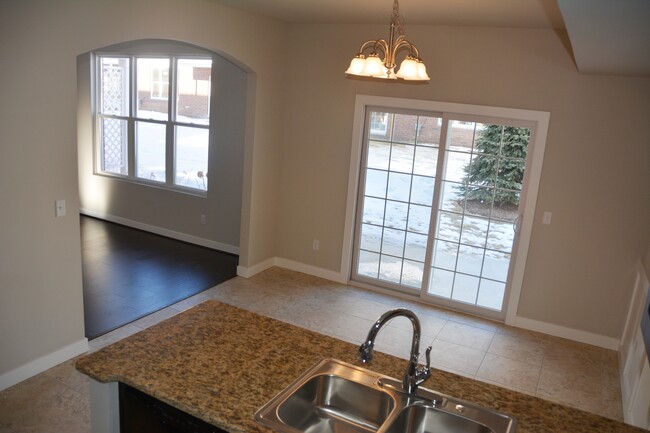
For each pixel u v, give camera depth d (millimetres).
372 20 4707
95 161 7387
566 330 4676
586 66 3734
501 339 4586
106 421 2066
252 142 5262
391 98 5012
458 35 4629
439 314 5027
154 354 2117
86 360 2039
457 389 2018
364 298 5277
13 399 3213
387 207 5340
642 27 2199
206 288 5242
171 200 6730
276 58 5324
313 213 5680
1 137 3016
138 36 3746
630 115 4164
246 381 1959
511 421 1825
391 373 2100
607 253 4422
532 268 4711
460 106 4727
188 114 6465
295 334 2373
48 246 3408
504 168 4715
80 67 7102
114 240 6574
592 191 4387
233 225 6309
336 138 5379
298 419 1956
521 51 4426
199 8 4223
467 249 5020
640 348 3504
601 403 3701
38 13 3084
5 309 3223
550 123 4422
